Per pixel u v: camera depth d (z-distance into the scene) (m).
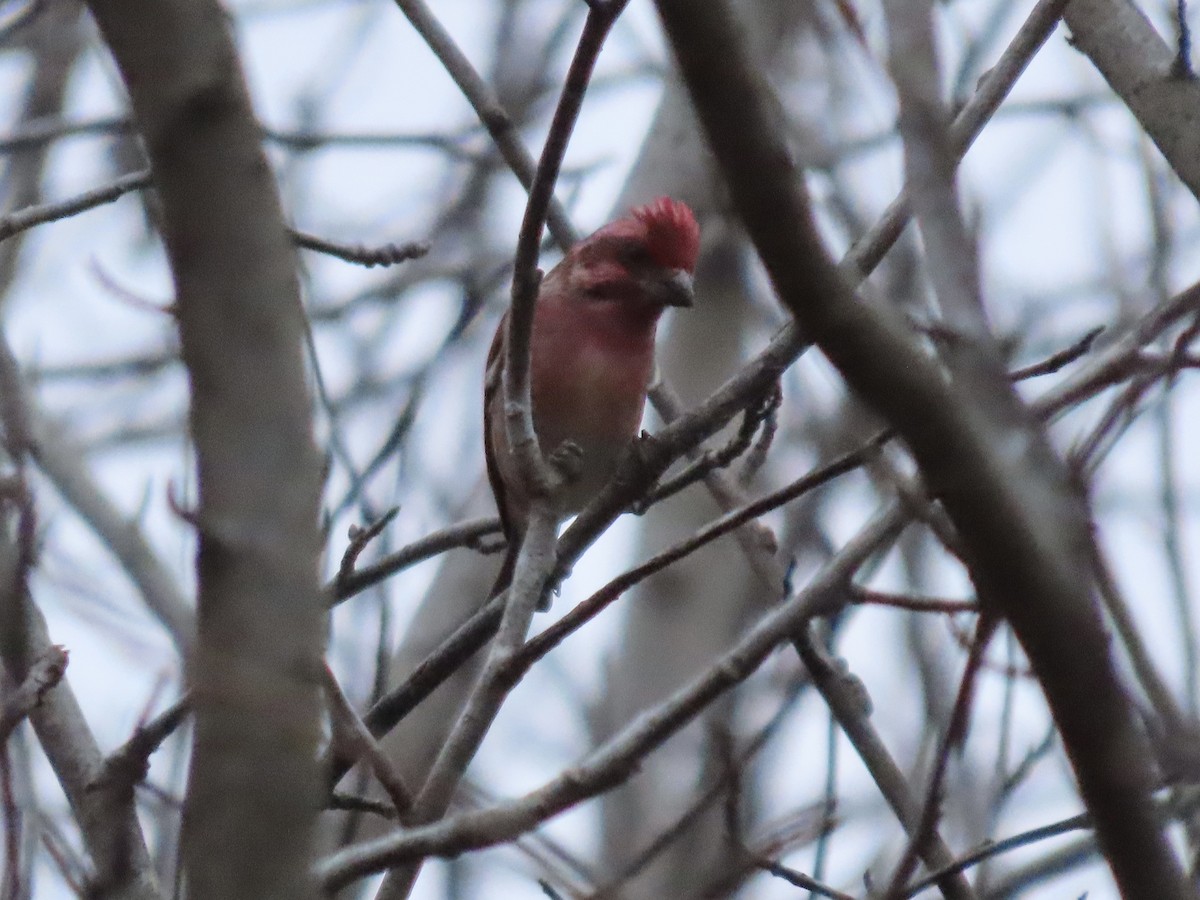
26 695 8.41
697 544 8.14
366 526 10.93
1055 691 6.13
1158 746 8.60
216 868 5.77
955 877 9.25
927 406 5.84
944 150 6.86
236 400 5.86
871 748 10.11
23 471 9.91
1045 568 5.96
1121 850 6.32
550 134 8.46
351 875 7.49
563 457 9.19
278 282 5.89
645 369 14.17
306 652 5.90
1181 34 10.70
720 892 9.00
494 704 8.38
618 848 16.50
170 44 5.72
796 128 16.94
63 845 9.54
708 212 17.88
